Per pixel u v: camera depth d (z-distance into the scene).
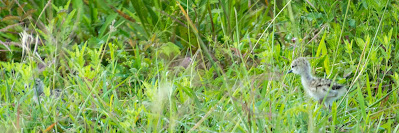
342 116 7.38
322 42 9.06
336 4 10.56
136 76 8.40
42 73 9.20
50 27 8.96
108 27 10.77
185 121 7.05
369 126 6.85
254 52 9.76
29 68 7.57
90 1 10.98
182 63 9.47
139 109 6.74
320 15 9.94
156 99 6.92
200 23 10.30
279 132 6.43
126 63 9.00
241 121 6.91
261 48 9.48
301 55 9.11
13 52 10.24
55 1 11.18
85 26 10.83
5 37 10.70
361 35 10.08
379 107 7.75
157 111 6.83
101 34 10.61
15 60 10.22
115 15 10.67
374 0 9.71
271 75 7.78
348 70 8.74
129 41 9.72
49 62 8.90
